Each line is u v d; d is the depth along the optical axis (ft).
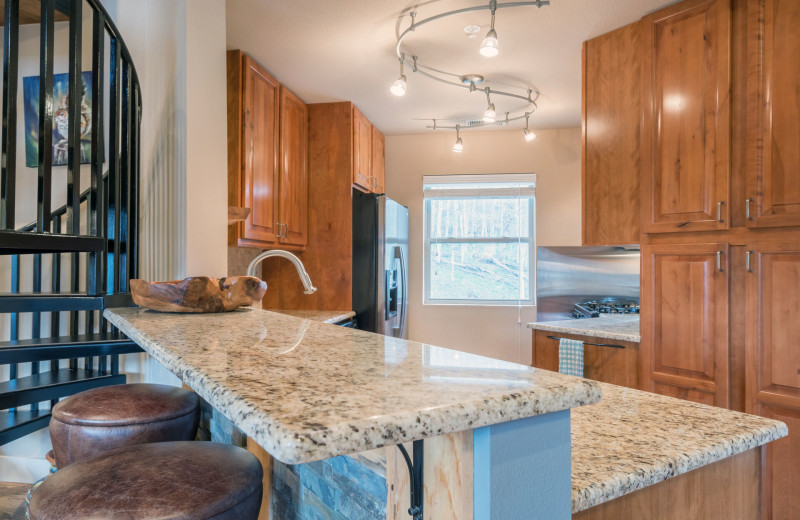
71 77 5.51
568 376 1.82
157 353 2.56
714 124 6.77
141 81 7.65
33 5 7.86
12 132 4.95
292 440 1.17
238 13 7.84
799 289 5.92
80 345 6.14
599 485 2.18
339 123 12.16
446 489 1.71
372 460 2.50
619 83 8.25
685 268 7.06
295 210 11.52
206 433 5.38
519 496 1.63
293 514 3.58
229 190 9.14
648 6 7.48
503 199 14.93
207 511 2.45
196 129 6.80
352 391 1.59
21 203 8.36
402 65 9.09
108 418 3.99
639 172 7.94
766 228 6.26
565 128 14.39
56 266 7.66
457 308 14.85
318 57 9.46
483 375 1.84
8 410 7.23
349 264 12.12
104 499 2.42
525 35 8.55
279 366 2.02
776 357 6.11
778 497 6.07
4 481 8.20
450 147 14.98
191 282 4.69
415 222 15.08
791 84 6.07
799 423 5.91
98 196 5.76
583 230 8.84
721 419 3.16
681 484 2.63
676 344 7.16
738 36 6.59
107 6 7.75
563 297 14.03
